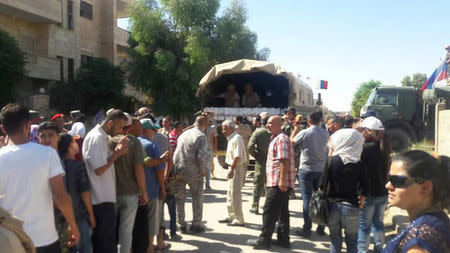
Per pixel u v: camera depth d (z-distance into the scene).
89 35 30.47
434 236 1.39
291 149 5.04
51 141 3.38
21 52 20.02
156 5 23.98
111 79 25.19
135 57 23.38
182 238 5.74
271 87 12.88
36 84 25.03
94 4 31.06
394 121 14.94
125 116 4.09
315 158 5.74
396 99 15.02
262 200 8.53
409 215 1.60
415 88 14.98
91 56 30.69
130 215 4.09
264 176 7.05
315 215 4.16
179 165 5.80
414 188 1.54
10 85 19.44
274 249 5.25
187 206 7.88
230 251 5.17
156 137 5.74
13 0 21.88
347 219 4.00
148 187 4.52
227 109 11.34
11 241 1.39
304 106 14.80
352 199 3.99
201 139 5.78
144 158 4.47
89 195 3.53
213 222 6.64
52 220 2.77
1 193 2.56
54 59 25.20
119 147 3.67
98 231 3.71
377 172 4.31
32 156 2.65
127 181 4.04
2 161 2.59
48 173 2.70
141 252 4.52
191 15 23.28
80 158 4.71
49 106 23.73
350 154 4.01
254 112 11.11
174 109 23.28
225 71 10.77
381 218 4.61
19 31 24.88
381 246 4.60
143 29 22.83
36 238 2.59
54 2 25.20
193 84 22.44
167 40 23.30
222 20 24.48
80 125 6.82
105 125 4.02
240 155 6.29
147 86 23.62
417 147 12.62
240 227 6.32
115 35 32.16
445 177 1.51
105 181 3.73
